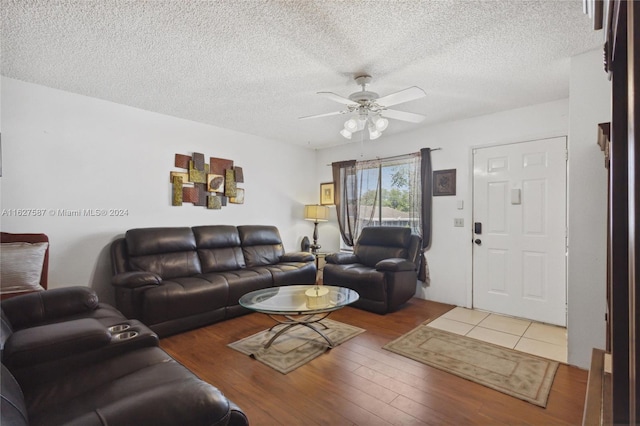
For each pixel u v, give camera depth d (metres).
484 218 3.83
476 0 1.76
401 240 4.16
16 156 2.85
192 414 0.88
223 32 2.09
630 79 0.55
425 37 2.13
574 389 2.09
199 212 4.17
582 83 2.37
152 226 3.73
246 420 1.09
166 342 2.83
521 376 2.25
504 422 1.77
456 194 4.04
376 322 3.37
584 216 2.38
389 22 1.96
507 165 3.66
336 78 2.78
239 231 4.37
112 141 3.42
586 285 2.37
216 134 4.33
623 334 0.95
